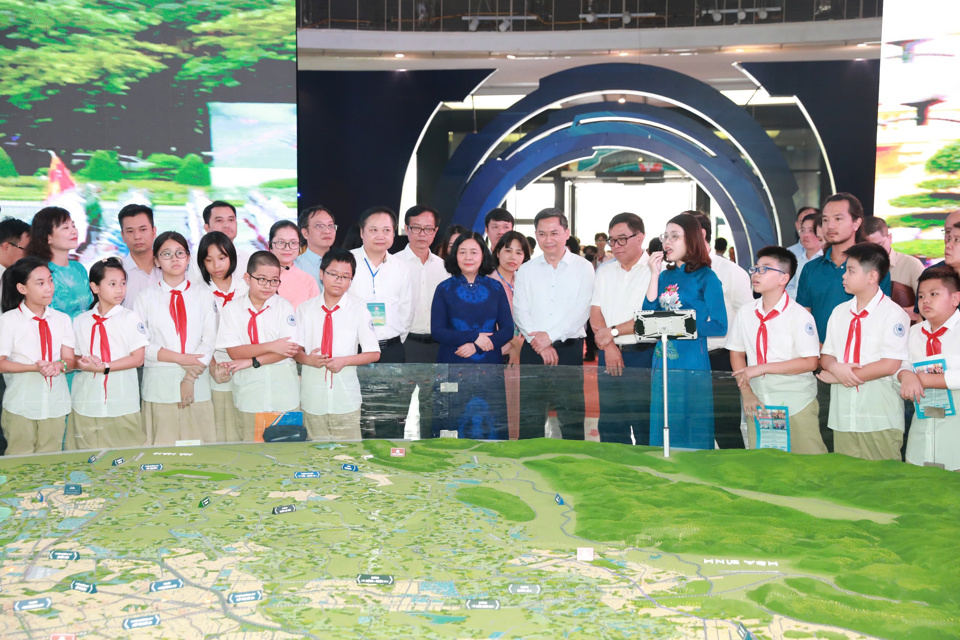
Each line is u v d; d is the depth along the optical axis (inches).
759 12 322.0
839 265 213.6
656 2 326.6
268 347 196.1
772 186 331.3
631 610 95.3
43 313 189.9
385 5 335.6
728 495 143.4
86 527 125.0
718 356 233.8
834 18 320.2
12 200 331.9
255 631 89.4
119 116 335.0
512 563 110.3
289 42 337.4
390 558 112.3
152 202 339.6
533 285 244.7
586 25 331.0
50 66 329.7
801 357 185.8
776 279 188.2
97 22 329.7
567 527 126.0
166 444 187.5
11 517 129.7
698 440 187.5
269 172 343.3
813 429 184.1
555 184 342.0
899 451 174.1
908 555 113.7
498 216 277.0
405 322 256.1
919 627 90.8
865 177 327.0
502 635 88.7
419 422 196.9
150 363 197.0
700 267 201.9
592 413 194.4
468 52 336.5
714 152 332.8
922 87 320.2
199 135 339.3
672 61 329.7
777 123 328.5
